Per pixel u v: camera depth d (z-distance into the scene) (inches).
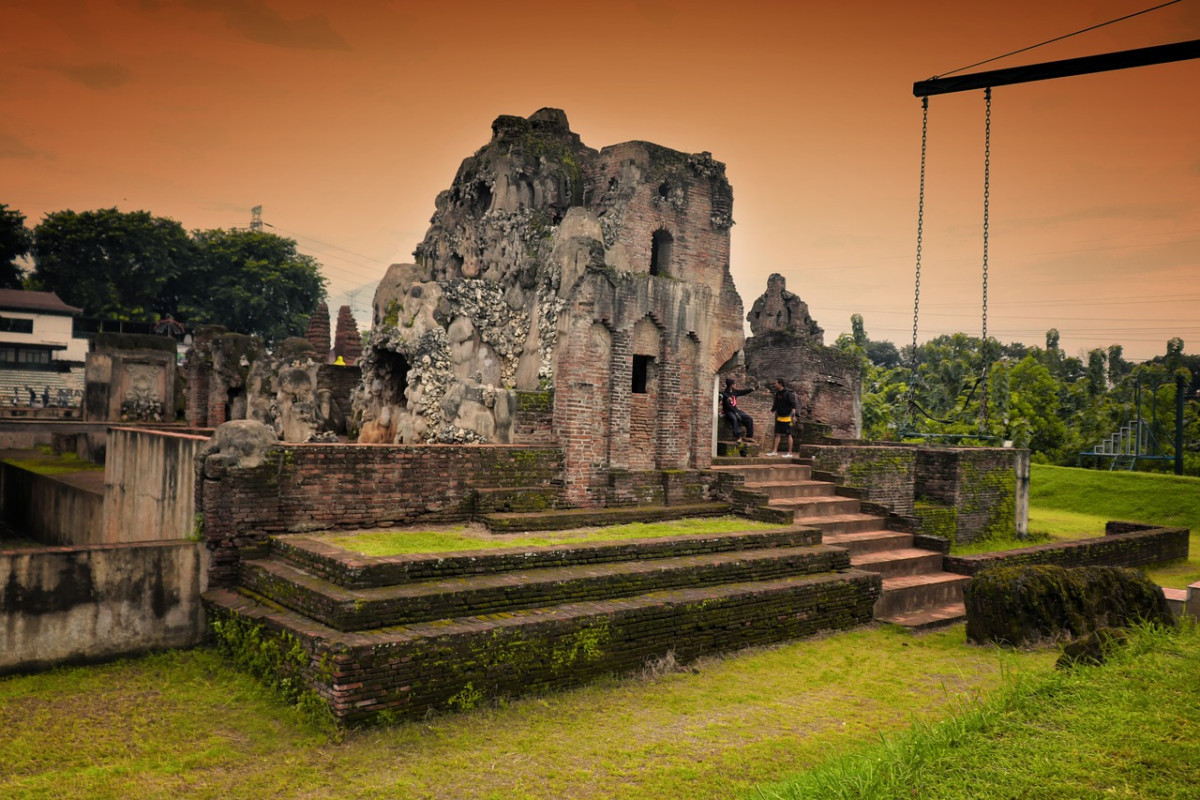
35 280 2046.0
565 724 344.8
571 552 445.7
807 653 461.1
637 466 636.1
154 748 315.0
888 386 1530.5
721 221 758.5
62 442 1083.3
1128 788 206.1
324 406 833.5
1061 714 255.1
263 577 412.2
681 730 340.5
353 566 373.1
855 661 446.0
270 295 2128.4
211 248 2135.8
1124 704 256.5
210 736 326.0
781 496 677.3
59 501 759.7
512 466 554.9
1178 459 1187.9
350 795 281.4
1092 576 486.9
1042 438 1393.9
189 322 2059.5
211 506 432.8
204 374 1000.9
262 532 448.5
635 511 580.7
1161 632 332.5
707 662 437.7
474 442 611.2
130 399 1114.7
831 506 669.3
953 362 1471.5
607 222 706.8
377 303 674.2
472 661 356.8
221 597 421.1
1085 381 1524.4
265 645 369.7
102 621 402.3
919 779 222.7
